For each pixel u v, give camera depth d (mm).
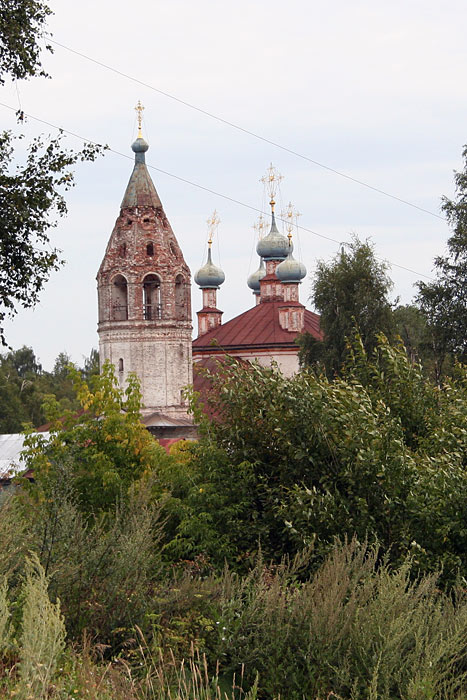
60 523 14375
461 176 46125
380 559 17656
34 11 23141
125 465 23156
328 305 62594
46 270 23328
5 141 23469
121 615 13664
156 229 79250
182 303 80250
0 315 23469
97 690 10789
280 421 19688
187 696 11633
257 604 14281
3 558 13172
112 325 78750
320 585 14531
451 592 16359
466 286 45156
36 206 22703
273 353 89250
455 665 13938
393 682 12750
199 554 18531
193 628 14016
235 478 20000
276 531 19547
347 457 18859
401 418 21891
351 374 22859
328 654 13219
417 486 18438
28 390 108812
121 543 14406
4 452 68000
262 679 13461
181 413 78875
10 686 10148
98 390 24781
